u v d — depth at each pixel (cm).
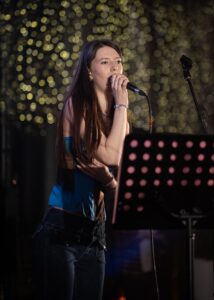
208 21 848
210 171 375
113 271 720
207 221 394
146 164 363
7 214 762
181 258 727
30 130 905
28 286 779
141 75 849
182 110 866
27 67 812
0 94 826
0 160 831
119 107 416
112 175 438
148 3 821
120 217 374
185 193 378
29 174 940
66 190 417
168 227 388
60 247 410
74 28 794
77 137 415
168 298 716
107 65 429
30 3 762
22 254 848
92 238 418
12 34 787
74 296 424
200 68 857
